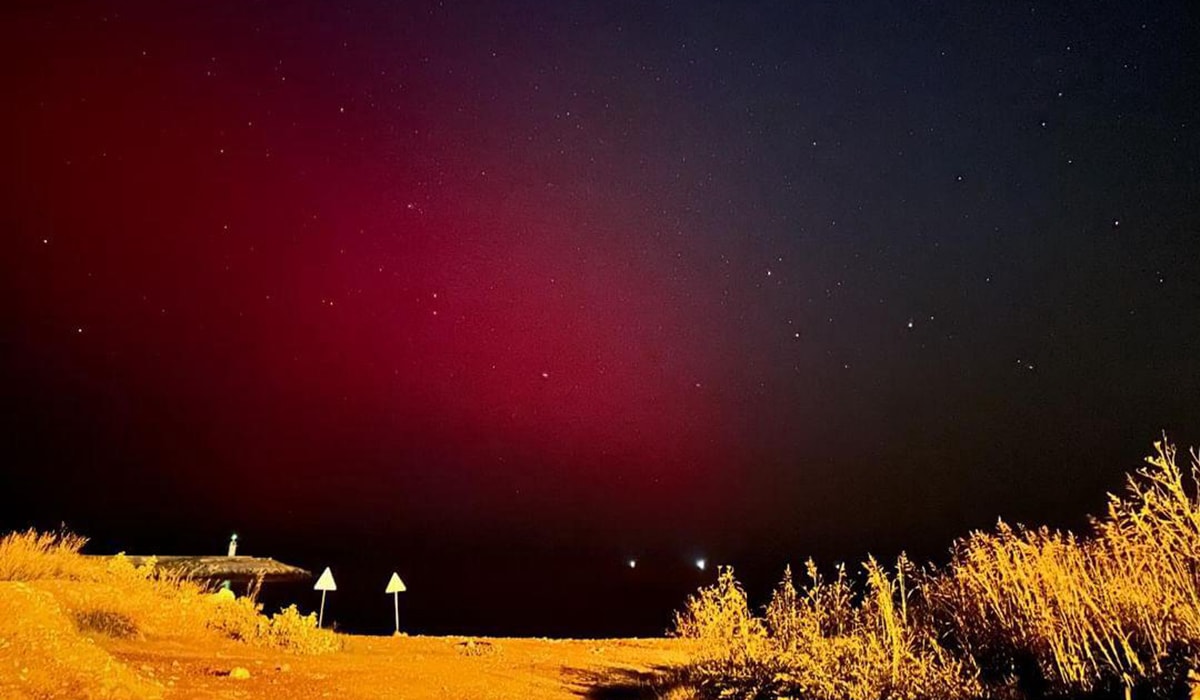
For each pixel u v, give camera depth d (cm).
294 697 798
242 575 3528
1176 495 582
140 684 677
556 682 1041
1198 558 581
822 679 720
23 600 684
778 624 881
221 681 827
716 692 841
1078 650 616
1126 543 618
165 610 1173
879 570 742
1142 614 600
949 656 718
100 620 1030
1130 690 540
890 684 675
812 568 888
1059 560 679
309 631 1258
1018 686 631
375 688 901
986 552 746
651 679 1019
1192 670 510
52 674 602
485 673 1084
